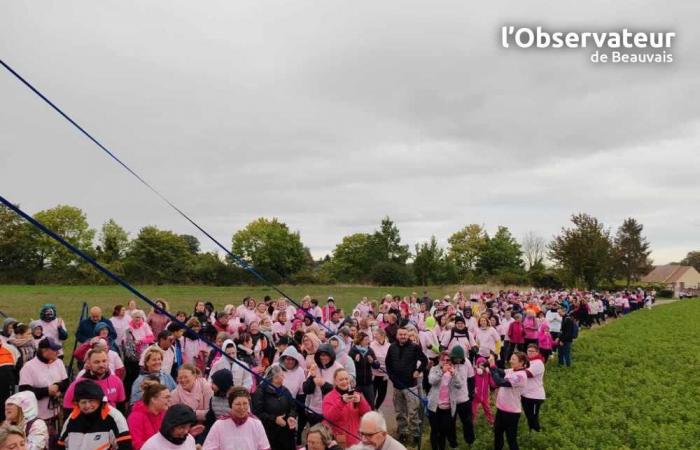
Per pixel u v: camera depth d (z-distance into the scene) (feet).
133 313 43.16
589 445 39.22
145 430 22.24
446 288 233.14
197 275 235.61
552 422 44.60
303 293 198.18
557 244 221.25
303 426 35.86
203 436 27.35
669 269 431.43
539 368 40.86
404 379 38.65
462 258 373.81
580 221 218.79
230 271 240.12
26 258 248.73
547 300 111.75
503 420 35.70
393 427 43.80
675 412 48.24
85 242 276.41
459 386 36.65
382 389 43.93
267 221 331.77
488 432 41.70
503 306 91.56
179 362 40.50
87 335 44.24
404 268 248.73
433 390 36.50
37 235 249.75
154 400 22.40
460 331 45.88
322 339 43.60
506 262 362.74
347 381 27.71
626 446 38.81
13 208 14.25
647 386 58.49
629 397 53.57
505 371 36.78
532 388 40.91
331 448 22.00
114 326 48.88
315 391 31.71
